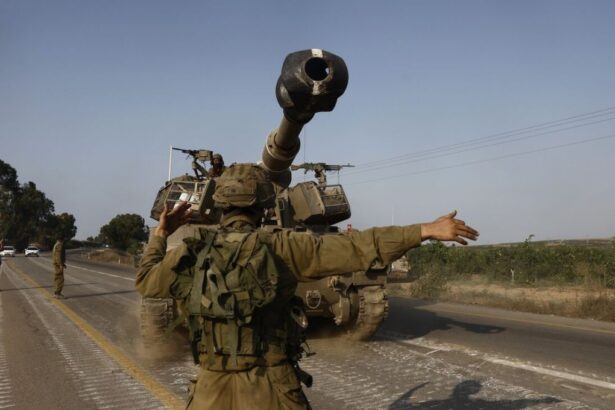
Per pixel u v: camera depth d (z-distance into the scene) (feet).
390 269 31.12
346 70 13.38
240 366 8.36
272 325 8.57
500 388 20.45
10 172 370.53
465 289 65.46
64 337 31.71
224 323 8.37
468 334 33.06
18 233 368.07
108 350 27.91
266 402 8.30
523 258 82.33
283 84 13.92
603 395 19.52
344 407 18.29
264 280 8.23
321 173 35.17
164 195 31.94
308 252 8.54
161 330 26.78
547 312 44.65
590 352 27.25
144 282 8.84
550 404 18.43
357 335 30.25
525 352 27.27
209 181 29.60
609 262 70.23
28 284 73.72
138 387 21.08
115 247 258.78
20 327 35.40
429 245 89.92
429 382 21.39
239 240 8.57
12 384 21.52
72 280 82.99
